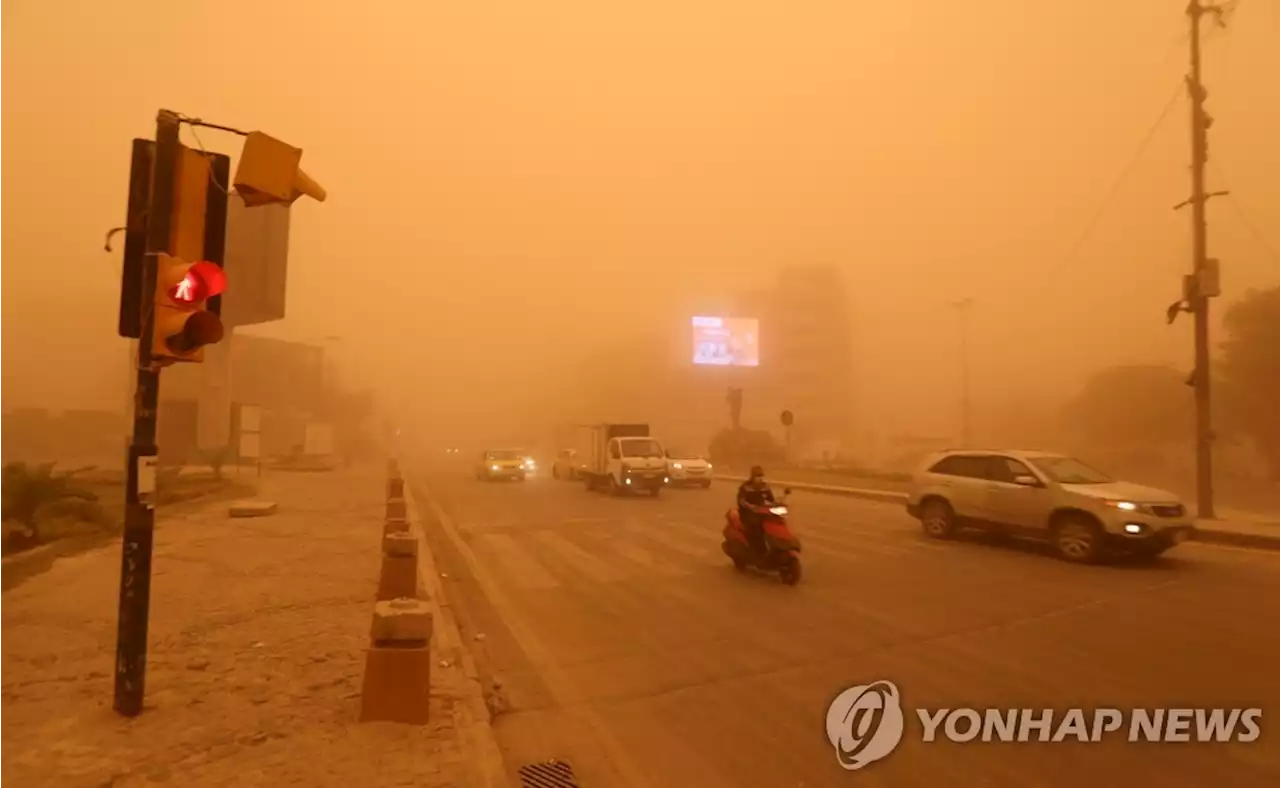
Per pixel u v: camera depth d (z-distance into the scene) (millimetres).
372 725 5074
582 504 23547
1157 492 12461
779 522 11180
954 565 12195
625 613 9211
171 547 12523
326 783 4258
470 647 7746
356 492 24344
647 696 6289
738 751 5180
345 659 6504
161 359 4973
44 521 13820
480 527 17766
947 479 14836
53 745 4703
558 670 7008
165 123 5074
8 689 5688
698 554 13609
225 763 4484
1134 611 9031
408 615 5281
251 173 5109
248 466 39750
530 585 10953
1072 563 12320
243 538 13633
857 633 8148
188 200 5137
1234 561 12531
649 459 26453
